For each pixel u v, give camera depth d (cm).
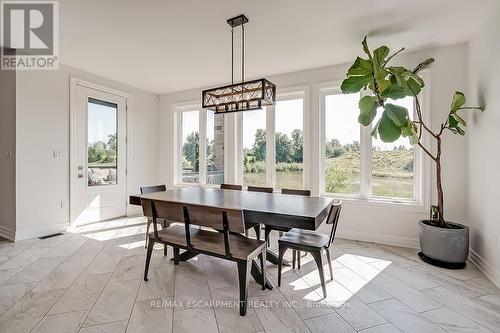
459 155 294
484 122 249
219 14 240
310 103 378
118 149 458
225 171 459
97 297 201
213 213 190
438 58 304
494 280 226
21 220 333
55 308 186
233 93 249
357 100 361
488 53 241
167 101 523
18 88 328
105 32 275
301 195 290
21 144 331
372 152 352
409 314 183
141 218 457
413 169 330
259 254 211
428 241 268
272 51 320
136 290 213
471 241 277
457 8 229
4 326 166
